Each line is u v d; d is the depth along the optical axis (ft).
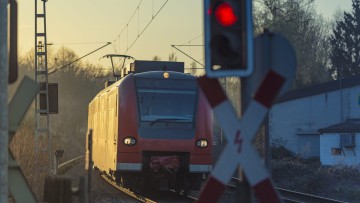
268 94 61.21
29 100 70.28
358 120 492.54
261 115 61.16
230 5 61.41
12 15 75.46
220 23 61.41
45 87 240.53
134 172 166.81
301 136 503.20
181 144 166.81
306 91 517.55
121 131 166.81
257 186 60.39
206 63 61.82
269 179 60.29
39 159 229.86
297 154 459.32
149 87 171.53
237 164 60.80
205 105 171.53
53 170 209.56
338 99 500.74
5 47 68.69
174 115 169.68
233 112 61.36
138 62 197.88
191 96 172.35
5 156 67.21
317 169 293.43
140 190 179.11
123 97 169.07
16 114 69.77
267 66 64.18
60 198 69.82
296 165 314.55
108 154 188.75
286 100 506.48
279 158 437.99
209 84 61.93
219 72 61.62
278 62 64.03
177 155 168.66
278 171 303.27
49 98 237.25
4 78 68.08
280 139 503.20
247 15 61.62
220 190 60.75
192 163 167.43
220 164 61.00
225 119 61.41
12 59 75.00
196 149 167.73
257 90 61.31
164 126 168.14
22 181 72.79
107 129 195.72
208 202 60.85
